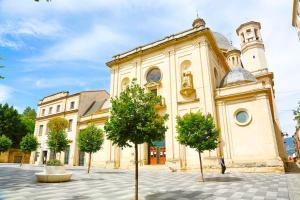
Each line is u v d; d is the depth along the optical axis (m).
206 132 14.80
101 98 41.81
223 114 22.72
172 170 22.48
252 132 20.92
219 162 20.70
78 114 36.16
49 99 42.78
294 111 14.48
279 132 30.66
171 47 27.72
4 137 33.22
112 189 11.09
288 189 10.30
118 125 9.34
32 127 53.44
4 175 17.47
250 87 22.38
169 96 25.94
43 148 38.72
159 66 28.20
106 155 29.41
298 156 56.19
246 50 40.31
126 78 30.94
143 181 14.25
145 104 9.81
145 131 9.18
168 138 24.34
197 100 23.94
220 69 30.67
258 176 16.30
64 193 9.96
